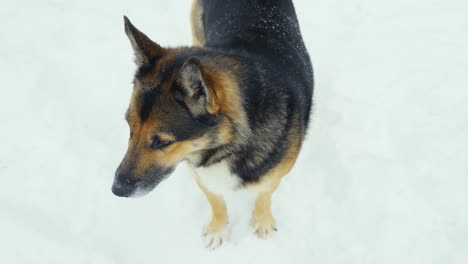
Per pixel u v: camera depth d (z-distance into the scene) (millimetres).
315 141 1637
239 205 1565
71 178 1558
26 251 1425
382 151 1584
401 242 1438
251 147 1275
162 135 1208
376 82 1732
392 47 1827
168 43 1882
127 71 1792
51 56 1804
